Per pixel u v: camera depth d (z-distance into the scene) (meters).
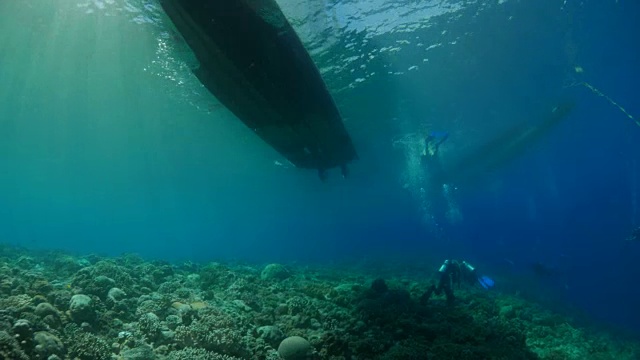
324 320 7.39
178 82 17.61
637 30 17.64
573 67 20.41
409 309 8.95
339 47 14.13
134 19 12.02
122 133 28.48
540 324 11.52
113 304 5.83
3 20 12.83
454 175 36.00
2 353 3.36
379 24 13.19
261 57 4.63
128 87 18.97
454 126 28.70
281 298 8.57
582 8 14.27
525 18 14.19
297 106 6.11
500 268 31.22
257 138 28.28
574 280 33.62
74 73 17.55
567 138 42.78
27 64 16.84
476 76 19.25
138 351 4.59
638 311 22.05
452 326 8.06
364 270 23.81
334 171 39.41
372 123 26.42
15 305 4.64
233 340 5.17
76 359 4.14
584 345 10.11
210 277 9.41
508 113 27.02
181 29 4.30
